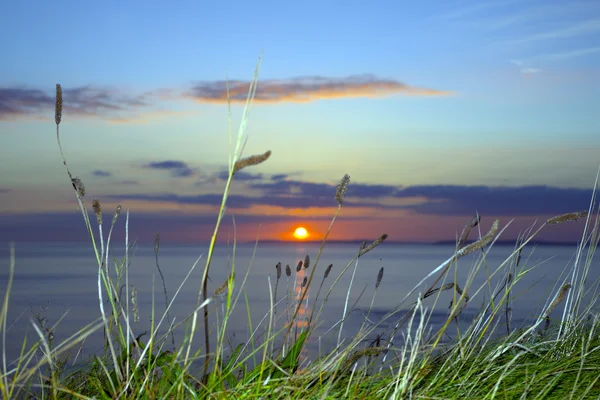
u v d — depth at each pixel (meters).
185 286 20.52
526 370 2.86
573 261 3.70
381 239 2.88
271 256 147.62
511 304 3.51
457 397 2.62
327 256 157.62
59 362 2.75
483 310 3.05
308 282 2.64
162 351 2.69
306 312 2.81
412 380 2.51
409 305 2.79
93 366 2.79
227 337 2.84
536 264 3.22
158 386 2.46
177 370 2.45
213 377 2.38
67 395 2.58
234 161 2.04
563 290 2.85
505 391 2.59
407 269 67.94
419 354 2.75
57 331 3.07
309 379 2.54
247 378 2.53
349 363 2.59
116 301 2.57
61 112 2.51
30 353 2.15
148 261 48.66
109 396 2.54
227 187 2.08
